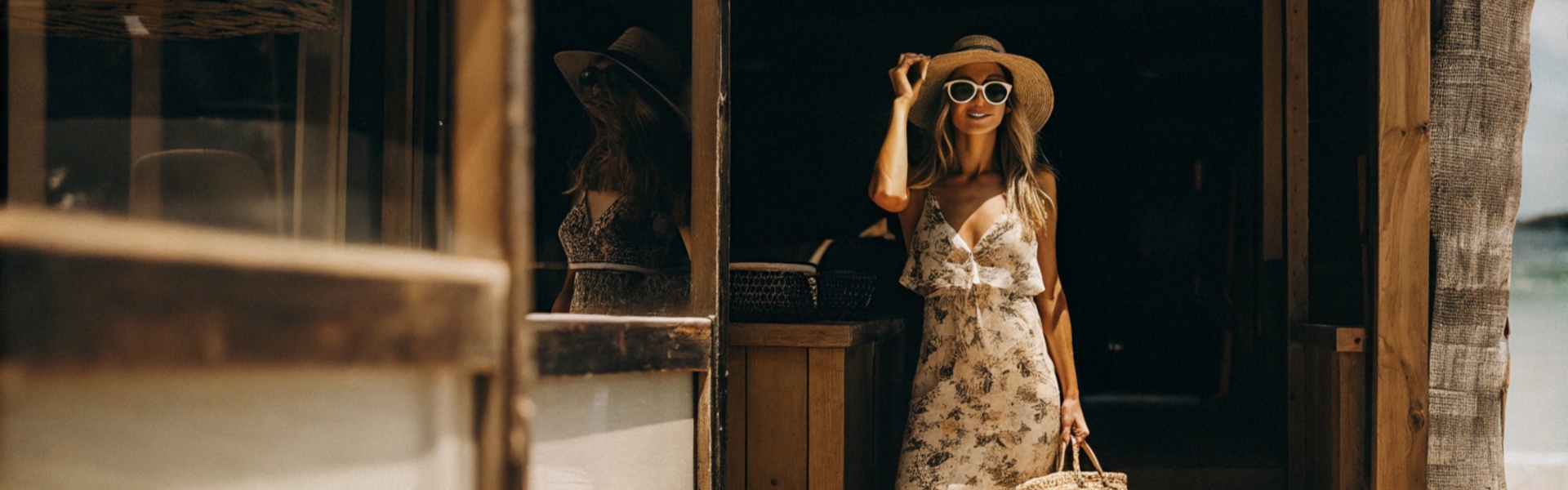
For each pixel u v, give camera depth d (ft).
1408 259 8.21
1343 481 9.12
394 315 2.20
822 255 10.11
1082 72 18.21
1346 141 12.15
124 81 6.11
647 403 5.91
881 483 10.81
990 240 7.73
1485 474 8.07
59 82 5.94
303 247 2.18
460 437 2.39
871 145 16.60
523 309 2.42
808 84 17.03
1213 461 11.20
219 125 6.50
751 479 8.57
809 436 8.44
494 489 2.35
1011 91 8.07
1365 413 8.67
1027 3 17.03
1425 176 8.18
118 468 2.04
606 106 7.61
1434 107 8.27
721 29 6.84
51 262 1.82
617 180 7.43
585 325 5.26
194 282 1.95
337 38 7.16
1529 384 28.25
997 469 7.68
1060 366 8.31
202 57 6.44
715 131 6.71
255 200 5.83
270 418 2.24
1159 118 19.51
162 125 6.25
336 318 2.11
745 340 8.54
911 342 14.84
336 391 2.35
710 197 6.66
